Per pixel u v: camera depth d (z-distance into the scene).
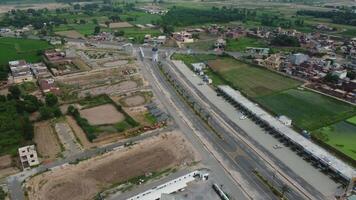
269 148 135.50
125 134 143.62
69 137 142.25
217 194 108.69
